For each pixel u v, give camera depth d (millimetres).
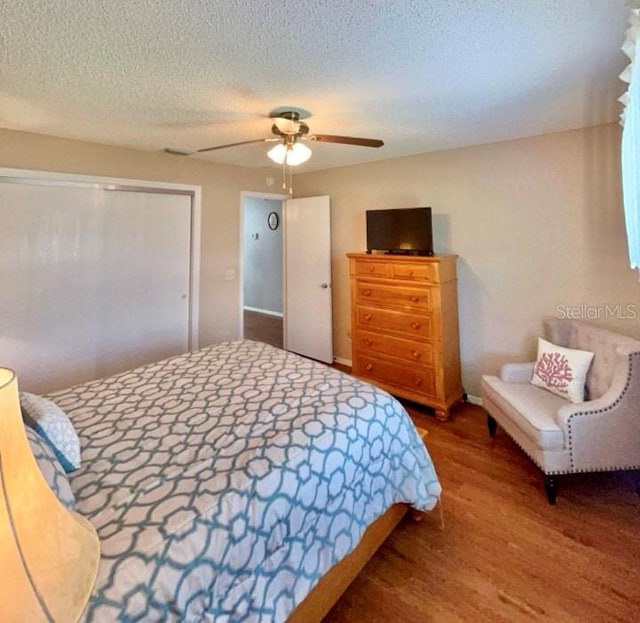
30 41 1491
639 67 1032
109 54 1604
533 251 3020
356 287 3697
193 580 1021
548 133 2867
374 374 3623
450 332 3289
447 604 1536
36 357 3000
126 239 3418
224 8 1280
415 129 2764
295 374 2203
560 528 1942
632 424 2080
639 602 1524
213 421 1677
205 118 2484
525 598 1553
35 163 2875
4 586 539
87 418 1734
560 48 1591
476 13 1333
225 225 4152
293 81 1900
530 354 3094
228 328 4262
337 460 1515
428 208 3330
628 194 1156
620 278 2662
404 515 1988
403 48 1580
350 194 4266
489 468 2488
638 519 1993
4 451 576
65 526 708
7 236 2807
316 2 1253
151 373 2268
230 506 1177
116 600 890
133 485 1253
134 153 3391
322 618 1444
